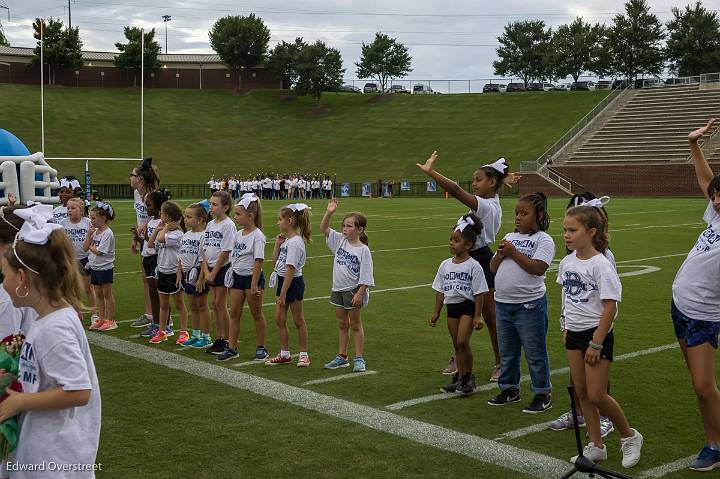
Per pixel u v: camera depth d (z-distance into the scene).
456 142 60.47
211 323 9.55
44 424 2.97
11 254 2.98
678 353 7.81
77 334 3.02
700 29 66.56
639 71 69.00
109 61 72.25
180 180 56.00
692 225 23.66
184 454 4.93
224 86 74.12
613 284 4.74
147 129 63.16
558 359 7.64
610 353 4.84
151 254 8.68
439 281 6.49
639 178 46.78
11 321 3.60
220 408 5.93
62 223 9.39
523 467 4.75
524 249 5.88
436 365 7.39
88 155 57.16
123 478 4.53
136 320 9.61
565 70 71.44
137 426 5.48
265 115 68.06
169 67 73.62
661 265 14.73
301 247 7.29
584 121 56.28
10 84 66.75
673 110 53.47
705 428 4.85
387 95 70.69
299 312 7.35
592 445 4.91
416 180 55.75
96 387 3.14
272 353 7.91
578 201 5.47
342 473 4.62
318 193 50.72
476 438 5.28
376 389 6.52
